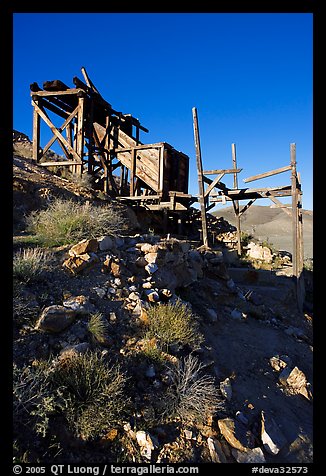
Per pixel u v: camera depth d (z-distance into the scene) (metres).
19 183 8.25
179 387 3.63
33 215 7.59
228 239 16.17
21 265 4.38
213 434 3.29
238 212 15.21
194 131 10.37
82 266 4.98
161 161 12.84
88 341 3.75
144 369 3.74
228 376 4.57
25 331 3.55
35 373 3.05
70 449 2.69
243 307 7.79
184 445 3.04
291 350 6.25
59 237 5.84
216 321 6.35
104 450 2.78
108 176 14.43
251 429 3.64
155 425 3.17
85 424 2.84
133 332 4.24
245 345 5.77
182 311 4.90
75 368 3.25
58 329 3.69
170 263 6.42
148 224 12.98
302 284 11.73
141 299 4.89
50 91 12.23
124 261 5.66
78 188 10.21
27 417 2.76
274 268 13.19
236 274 11.52
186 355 4.45
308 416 4.17
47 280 4.54
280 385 4.80
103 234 6.26
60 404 2.87
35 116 12.55
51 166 12.22
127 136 14.33
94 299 4.50
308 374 5.40
